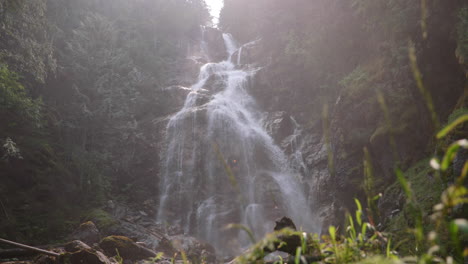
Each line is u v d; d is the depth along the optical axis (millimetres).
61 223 13672
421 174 7863
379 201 8953
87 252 5852
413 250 3953
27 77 17578
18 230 12648
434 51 9312
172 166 19344
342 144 12398
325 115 1142
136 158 19797
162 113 21953
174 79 25188
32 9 15641
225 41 31594
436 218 800
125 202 18031
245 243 16609
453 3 8750
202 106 20984
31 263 5965
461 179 758
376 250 1377
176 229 15906
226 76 23969
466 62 7656
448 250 3924
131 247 7887
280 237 2578
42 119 16953
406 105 10164
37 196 14633
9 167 14461
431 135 9078
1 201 13102
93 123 19953
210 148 19406
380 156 10602
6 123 15266
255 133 19594
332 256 1404
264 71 22078
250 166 18844
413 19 10008
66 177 16078
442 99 9141
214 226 17250
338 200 12430
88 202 16219
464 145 747
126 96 21828
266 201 17312
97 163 18562
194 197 18359
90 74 20969
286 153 18234
